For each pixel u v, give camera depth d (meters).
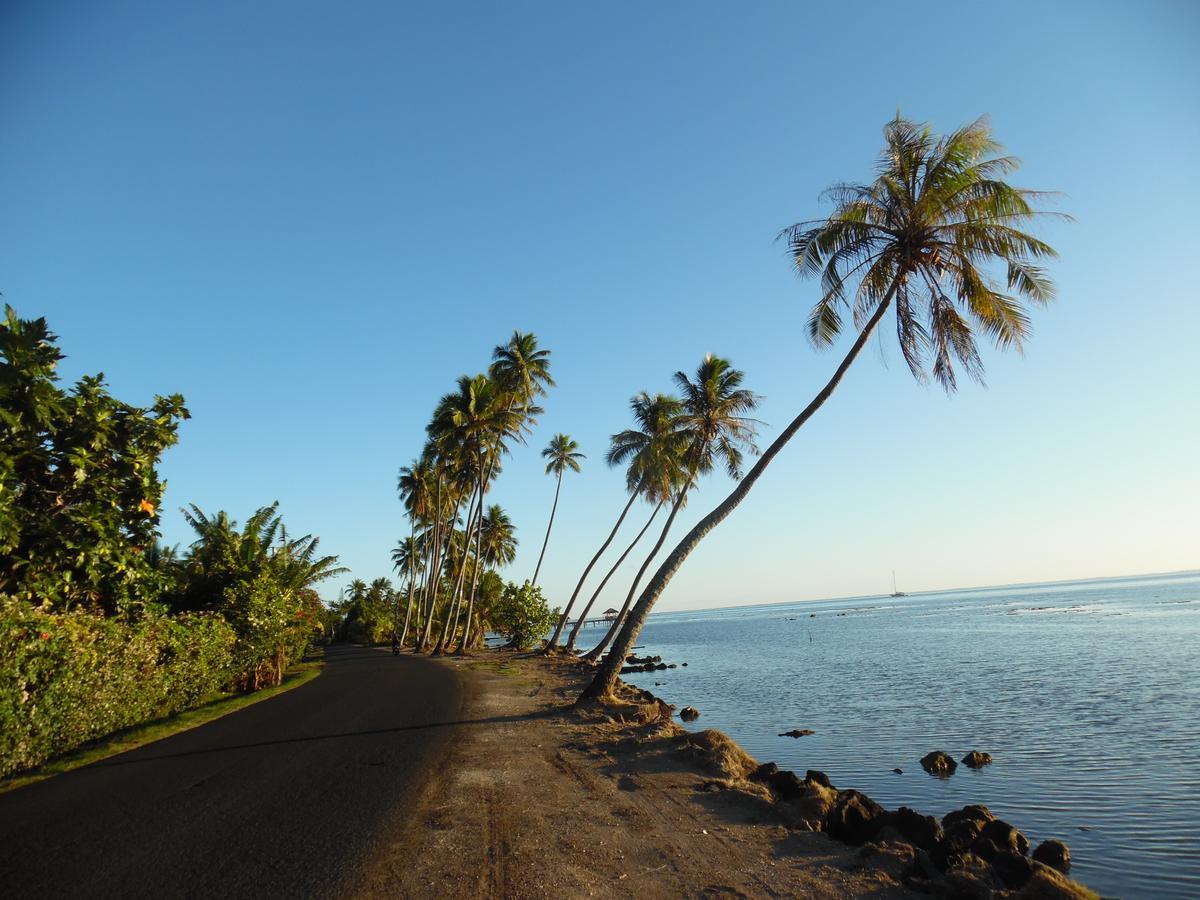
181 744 12.56
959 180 14.46
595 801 8.02
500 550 71.38
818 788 8.16
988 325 14.80
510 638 51.78
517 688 21.14
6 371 13.24
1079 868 7.80
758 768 9.69
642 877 5.66
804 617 142.62
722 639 75.06
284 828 7.06
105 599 15.31
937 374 15.52
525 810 7.61
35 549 13.67
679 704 24.27
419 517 64.31
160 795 8.68
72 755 11.55
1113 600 102.19
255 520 23.50
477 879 5.56
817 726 18.23
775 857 6.18
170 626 15.90
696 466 31.19
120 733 13.52
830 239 15.12
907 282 15.62
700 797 8.22
